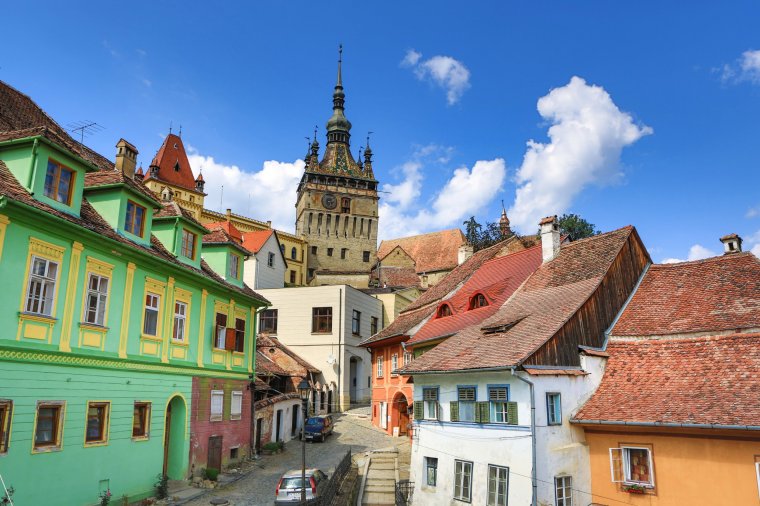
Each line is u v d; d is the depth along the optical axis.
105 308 19.69
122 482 19.84
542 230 30.03
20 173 17.31
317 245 93.94
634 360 21.16
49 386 17.12
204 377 25.47
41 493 16.56
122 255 20.56
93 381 18.86
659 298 23.44
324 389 44.62
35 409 16.58
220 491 23.05
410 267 88.62
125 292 20.72
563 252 28.98
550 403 19.64
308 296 49.25
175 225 24.73
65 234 17.97
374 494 24.45
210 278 25.77
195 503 20.92
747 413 16.47
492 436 20.38
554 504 18.62
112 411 19.64
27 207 16.05
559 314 22.25
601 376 21.27
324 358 47.50
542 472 18.56
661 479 17.95
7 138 17.61
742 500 16.20
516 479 19.09
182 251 25.06
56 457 17.17
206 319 26.06
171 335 23.25
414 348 33.34
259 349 41.88
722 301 21.39
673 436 17.89
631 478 18.77
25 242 16.59
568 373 20.28
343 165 99.56
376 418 39.81
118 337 20.20
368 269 94.50
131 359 20.64
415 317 37.41
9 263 16.02
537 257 31.52
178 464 23.25
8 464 15.58
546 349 20.17
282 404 34.81
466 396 21.97
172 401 23.77
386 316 56.53
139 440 20.86
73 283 18.28
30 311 16.75
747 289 21.36
